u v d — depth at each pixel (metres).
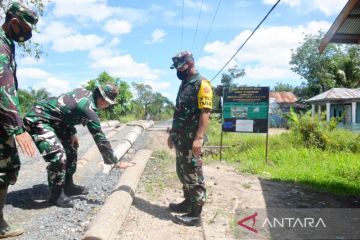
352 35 7.57
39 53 13.19
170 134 4.82
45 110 5.00
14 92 3.84
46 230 4.29
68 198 5.15
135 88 44.69
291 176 8.02
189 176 4.61
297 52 48.72
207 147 12.59
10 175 4.08
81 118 5.02
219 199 5.97
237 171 8.65
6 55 3.83
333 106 29.47
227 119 10.50
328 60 45.81
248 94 10.35
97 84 5.18
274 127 37.25
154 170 7.72
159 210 5.15
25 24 4.02
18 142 3.86
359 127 26.20
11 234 4.12
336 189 6.98
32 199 5.40
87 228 4.32
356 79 38.69
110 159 4.96
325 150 12.22
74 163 5.57
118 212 4.46
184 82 4.70
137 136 13.55
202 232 4.48
